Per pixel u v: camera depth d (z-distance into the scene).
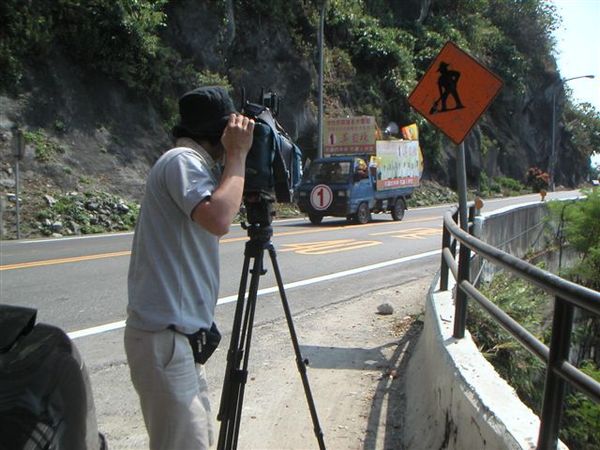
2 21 19.48
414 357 5.68
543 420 2.57
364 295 8.95
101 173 20.33
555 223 14.66
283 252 12.97
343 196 20.20
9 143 18.53
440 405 3.90
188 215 2.43
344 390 5.20
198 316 2.54
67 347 2.60
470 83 6.33
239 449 4.13
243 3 28.95
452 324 4.72
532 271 2.77
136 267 2.54
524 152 59.59
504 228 11.45
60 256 11.89
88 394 2.61
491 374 3.57
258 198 2.91
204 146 2.67
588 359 8.37
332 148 29.86
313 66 31.95
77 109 20.97
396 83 38.38
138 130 22.55
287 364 5.83
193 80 24.95
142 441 4.27
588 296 2.23
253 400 4.97
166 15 23.95
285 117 29.95
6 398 2.07
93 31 21.53
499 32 56.75
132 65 22.52
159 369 2.45
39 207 17.47
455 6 51.97
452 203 38.22
